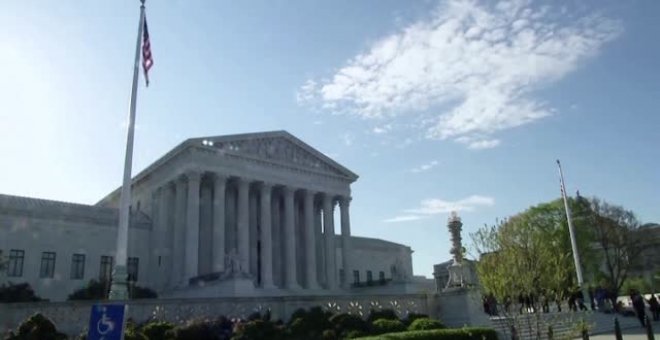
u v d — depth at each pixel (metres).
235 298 34.91
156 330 28.81
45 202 64.56
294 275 74.38
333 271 80.25
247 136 73.12
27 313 29.44
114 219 68.88
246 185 72.25
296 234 81.44
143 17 33.97
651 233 75.19
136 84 32.31
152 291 63.94
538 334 20.70
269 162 75.44
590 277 72.75
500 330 36.56
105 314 12.67
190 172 66.69
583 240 72.56
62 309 30.17
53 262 62.50
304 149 81.19
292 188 77.94
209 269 69.88
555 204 76.50
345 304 38.22
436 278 69.00
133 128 31.39
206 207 72.31
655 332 37.22
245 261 69.12
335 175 84.19
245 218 70.88
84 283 64.00
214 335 29.94
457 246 40.56
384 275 100.81
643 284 88.12
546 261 21.28
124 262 29.31
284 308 36.22
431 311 40.06
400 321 36.28
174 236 68.44
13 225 60.62
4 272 58.41
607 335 36.91
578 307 47.53
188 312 33.09
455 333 28.09
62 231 64.19
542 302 20.91
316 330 32.75
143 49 34.22
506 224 23.67
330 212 82.38
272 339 30.89
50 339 26.39
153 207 73.81
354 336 31.22
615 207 74.31
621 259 74.25
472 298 38.00
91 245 66.06
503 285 20.52
